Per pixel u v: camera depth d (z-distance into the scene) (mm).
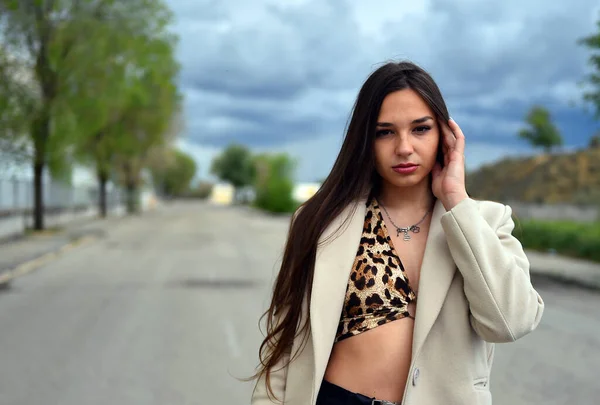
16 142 26469
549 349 8047
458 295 1895
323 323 1924
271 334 2057
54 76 27438
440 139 2023
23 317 9883
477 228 1841
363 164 2002
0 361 7148
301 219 2051
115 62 29078
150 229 35594
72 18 27531
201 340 8195
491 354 2049
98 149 42844
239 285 13516
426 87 1955
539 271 16391
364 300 1938
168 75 33625
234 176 124250
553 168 51781
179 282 13992
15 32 26109
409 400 1838
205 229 36281
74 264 17641
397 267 1967
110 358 7270
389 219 2039
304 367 1981
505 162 59281
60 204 41500
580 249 19891
